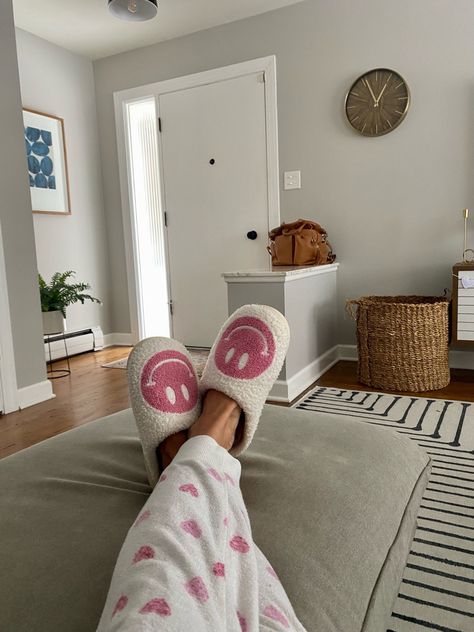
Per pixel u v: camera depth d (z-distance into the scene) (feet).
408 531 2.17
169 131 10.46
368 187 8.65
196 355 10.03
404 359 7.00
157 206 11.28
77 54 10.82
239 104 9.57
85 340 11.12
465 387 7.14
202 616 1.25
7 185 7.02
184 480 1.69
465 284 7.04
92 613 1.49
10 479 2.36
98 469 2.47
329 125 8.82
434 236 8.26
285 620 1.43
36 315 7.49
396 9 8.05
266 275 6.59
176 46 10.09
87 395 7.76
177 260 10.82
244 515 1.75
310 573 1.69
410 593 2.85
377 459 2.51
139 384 2.29
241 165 9.74
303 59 8.87
